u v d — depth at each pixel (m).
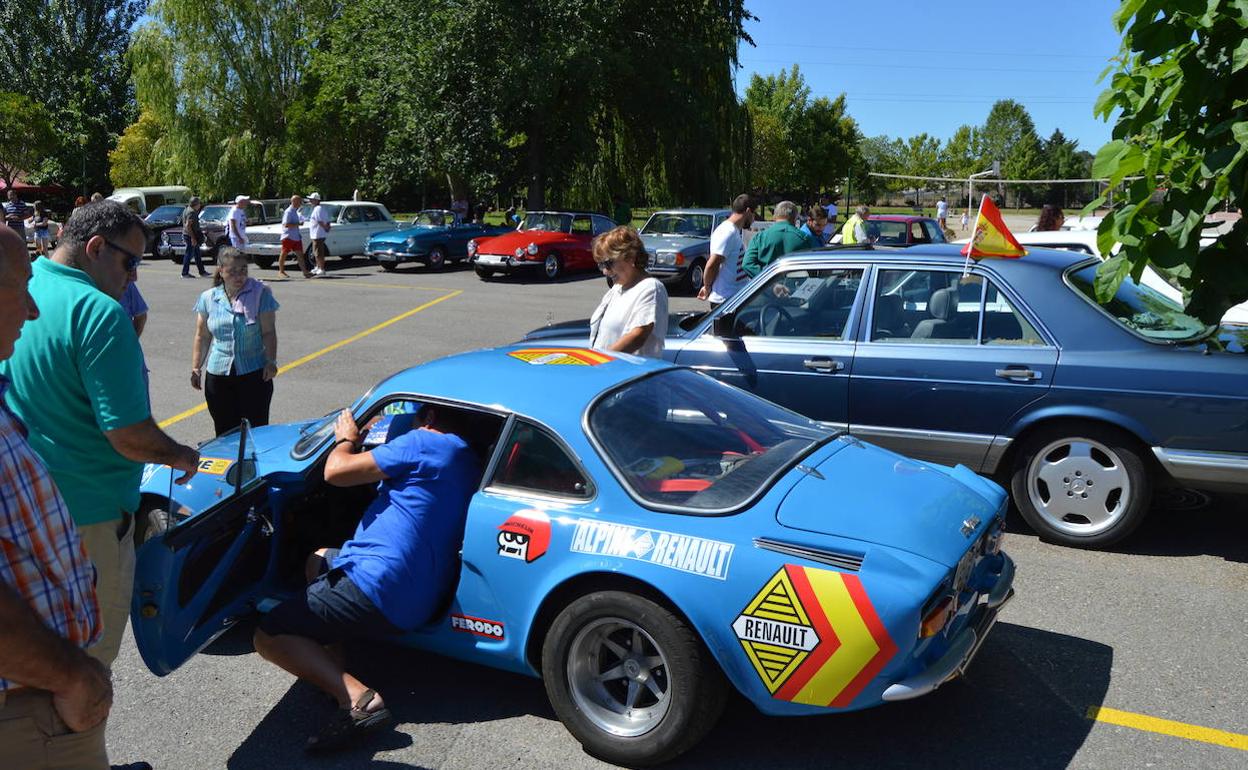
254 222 25.25
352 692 3.54
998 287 5.64
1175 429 5.12
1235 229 4.22
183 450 3.41
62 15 57.59
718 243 8.80
